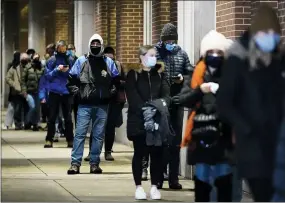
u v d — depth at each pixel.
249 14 15.14
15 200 13.25
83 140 16.66
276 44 8.68
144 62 12.91
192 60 17.41
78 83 16.47
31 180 15.72
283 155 7.76
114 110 18.92
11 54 48.97
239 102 8.70
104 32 28.06
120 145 22.94
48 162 18.80
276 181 7.79
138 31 24.16
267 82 8.61
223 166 9.66
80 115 16.52
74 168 16.69
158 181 13.55
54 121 22.20
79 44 29.62
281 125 8.13
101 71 16.30
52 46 25.23
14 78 28.94
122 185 15.11
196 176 9.78
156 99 12.87
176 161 14.44
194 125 9.71
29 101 28.61
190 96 9.74
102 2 28.06
